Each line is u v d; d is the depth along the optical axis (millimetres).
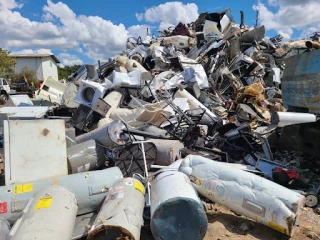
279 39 17328
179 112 6715
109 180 3924
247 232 3627
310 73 5160
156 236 3184
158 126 6941
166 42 15930
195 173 3961
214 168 3898
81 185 3756
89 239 2795
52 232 2639
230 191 3684
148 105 6980
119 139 5586
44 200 3096
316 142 5621
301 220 3922
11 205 3439
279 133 6609
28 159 4320
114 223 2812
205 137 6629
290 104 5824
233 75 11945
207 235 3545
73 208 3262
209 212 4125
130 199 3299
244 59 12484
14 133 4297
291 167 5594
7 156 4215
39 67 45031
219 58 12898
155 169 5211
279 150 6602
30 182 3770
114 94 8336
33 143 4379
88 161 5180
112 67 12422
